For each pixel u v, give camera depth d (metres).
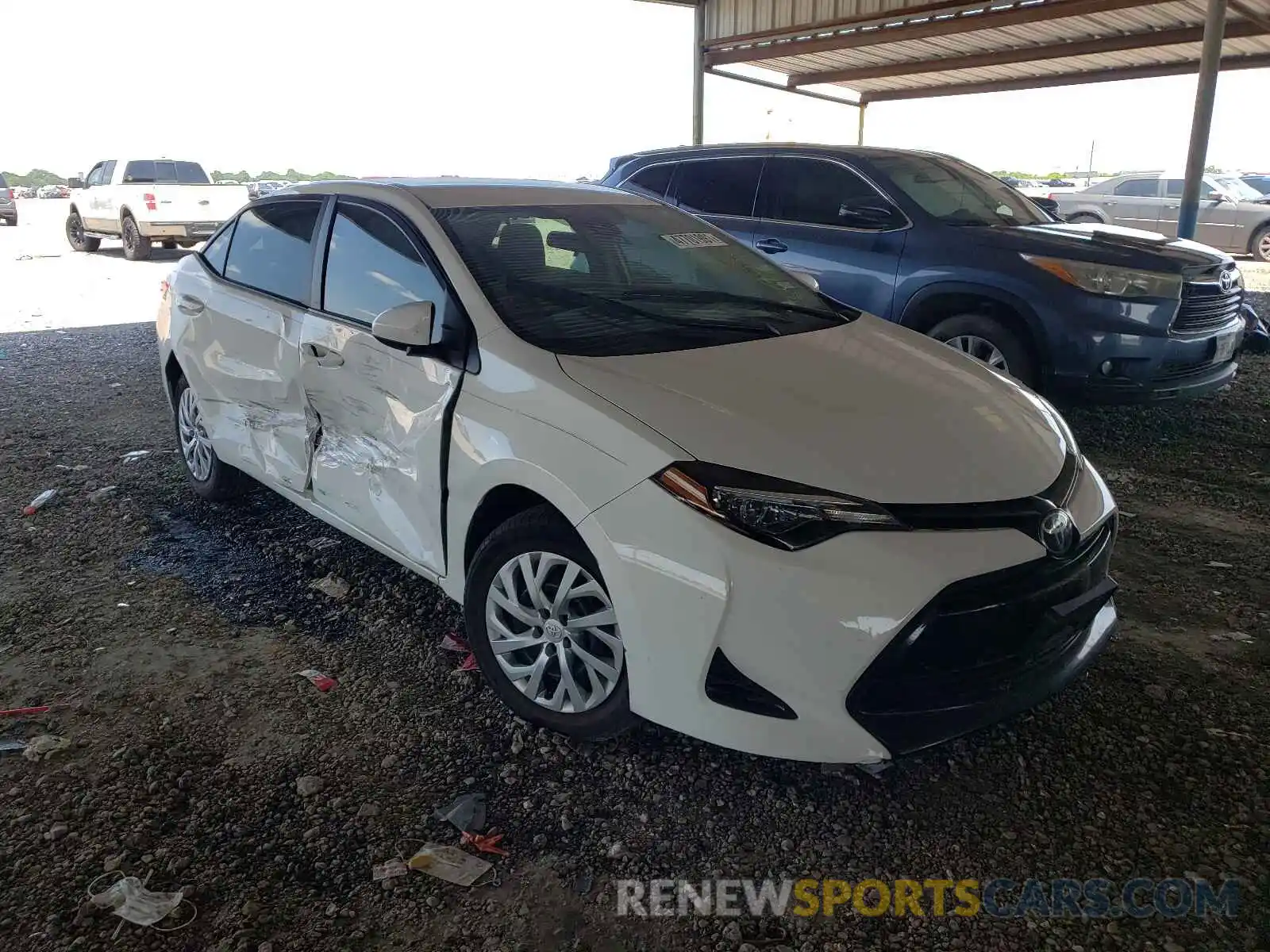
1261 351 8.83
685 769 2.83
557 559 2.79
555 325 3.13
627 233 3.88
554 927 2.24
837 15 13.11
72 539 4.46
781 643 2.41
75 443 6.04
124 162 17.91
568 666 2.83
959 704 2.52
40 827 2.53
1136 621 3.73
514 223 3.61
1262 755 2.88
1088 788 2.75
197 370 4.50
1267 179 20.42
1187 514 4.93
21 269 16.45
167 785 2.71
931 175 6.92
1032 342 6.04
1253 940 2.21
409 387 3.25
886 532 2.45
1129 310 5.69
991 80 17.09
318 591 3.95
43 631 3.59
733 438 2.58
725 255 4.06
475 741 2.95
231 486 4.79
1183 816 2.62
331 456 3.69
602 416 2.67
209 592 3.94
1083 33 13.36
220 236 4.67
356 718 3.06
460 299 3.18
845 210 6.62
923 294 6.34
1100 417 6.88
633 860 2.47
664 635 2.51
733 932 2.24
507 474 2.84
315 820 2.58
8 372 8.18
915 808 2.67
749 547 2.42
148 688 3.21
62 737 2.93
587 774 2.80
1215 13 9.84
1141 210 18.53
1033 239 6.08
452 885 2.36
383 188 3.75
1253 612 3.79
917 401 2.94
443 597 3.91
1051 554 2.59
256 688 3.22
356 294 3.61
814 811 2.66
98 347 9.41
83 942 2.15
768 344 3.26
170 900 2.28
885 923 2.27
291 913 2.26
